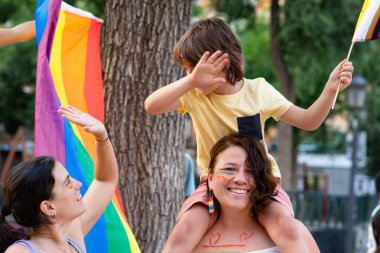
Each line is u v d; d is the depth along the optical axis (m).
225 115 4.46
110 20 6.97
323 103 4.52
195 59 4.42
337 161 35.03
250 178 4.37
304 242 4.38
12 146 24.61
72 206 4.06
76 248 4.22
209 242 4.56
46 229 4.05
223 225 4.58
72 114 4.39
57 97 5.22
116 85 6.93
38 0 5.32
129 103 6.92
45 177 3.98
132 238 5.48
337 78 4.54
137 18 6.88
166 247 4.45
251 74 23.28
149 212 6.94
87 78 5.79
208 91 4.28
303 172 34.16
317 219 17.19
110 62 6.96
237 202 4.37
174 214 7.05
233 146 4.36
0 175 25.50
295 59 18.75
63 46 5.71
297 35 18.30
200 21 4.55
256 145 4.39
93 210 4.46
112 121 6.95
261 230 4.57
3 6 23.98
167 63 6.92
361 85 18.05
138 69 6.89
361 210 19.92
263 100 4.52
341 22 18.39
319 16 17.80
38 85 5.11
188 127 15.53
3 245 4.01
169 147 7.00
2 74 26.98
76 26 5.79
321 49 18.36
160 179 6.96
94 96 5.81
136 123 6.90
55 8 5.07
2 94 27.98
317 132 24.88
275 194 4.48
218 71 4.14
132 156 6.93
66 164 5.17
